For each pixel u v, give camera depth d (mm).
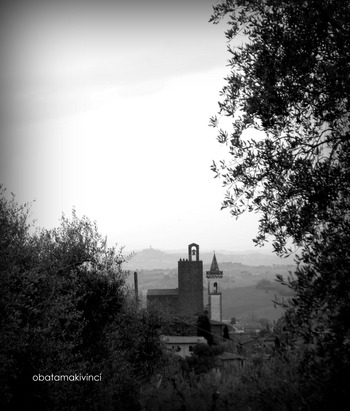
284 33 9281
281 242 9312
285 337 9070
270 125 9547
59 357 18062
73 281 21266
